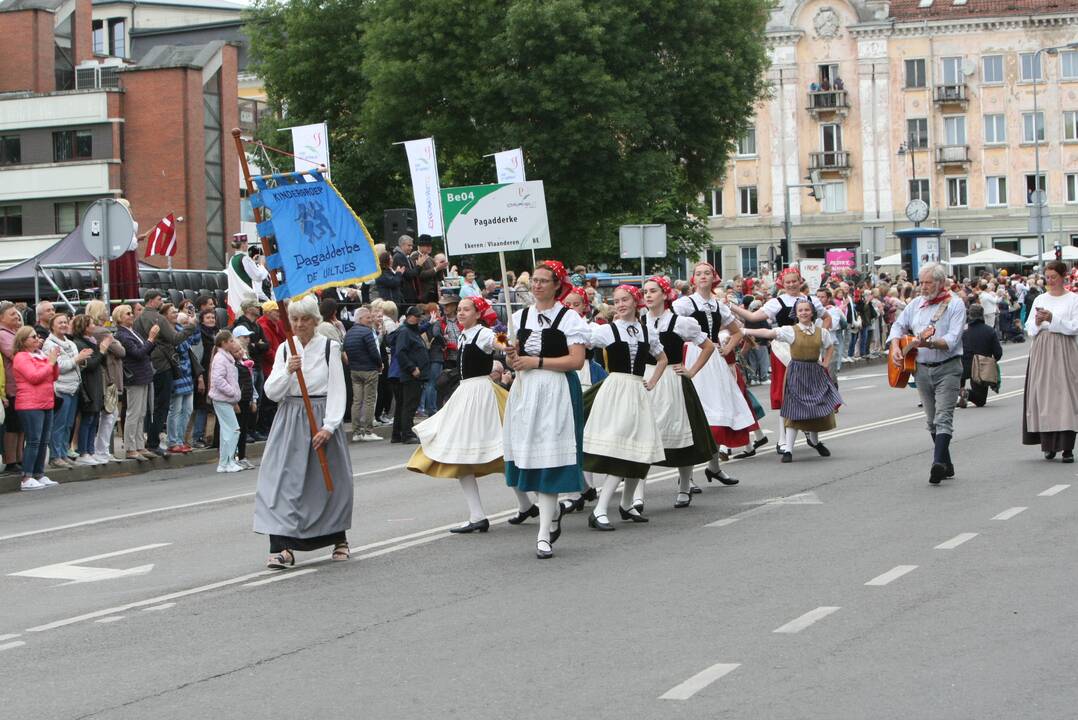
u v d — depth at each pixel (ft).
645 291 41.32
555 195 133.08
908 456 53.01
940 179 246.88
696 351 47.11
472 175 142.82
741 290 87.76
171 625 28.25
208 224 194.59
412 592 30.53
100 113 191.31
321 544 34.68
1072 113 242.17
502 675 23.00
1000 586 28.63
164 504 49.32
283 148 153.28
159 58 199.21
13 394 55.31
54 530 43.73
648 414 38.47
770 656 23.52
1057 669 22.12
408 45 136.15
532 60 132.57
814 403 52.21
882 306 131.75
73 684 23.66
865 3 247.29
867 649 23.79
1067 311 49.14
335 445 34.86
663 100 136.87
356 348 71.36
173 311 63.72
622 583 30.53
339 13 152.05
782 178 251.19
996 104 244.42
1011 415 69.87
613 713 20.49
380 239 150.61
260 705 21.84
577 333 34.42
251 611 29.27
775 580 30.14
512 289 83.51
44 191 193.98
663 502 43.42
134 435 61.52
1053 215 242.37
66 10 205.87
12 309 56.34
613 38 133.18
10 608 30.96
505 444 34.81
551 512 34.30
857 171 249.14
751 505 41.78
